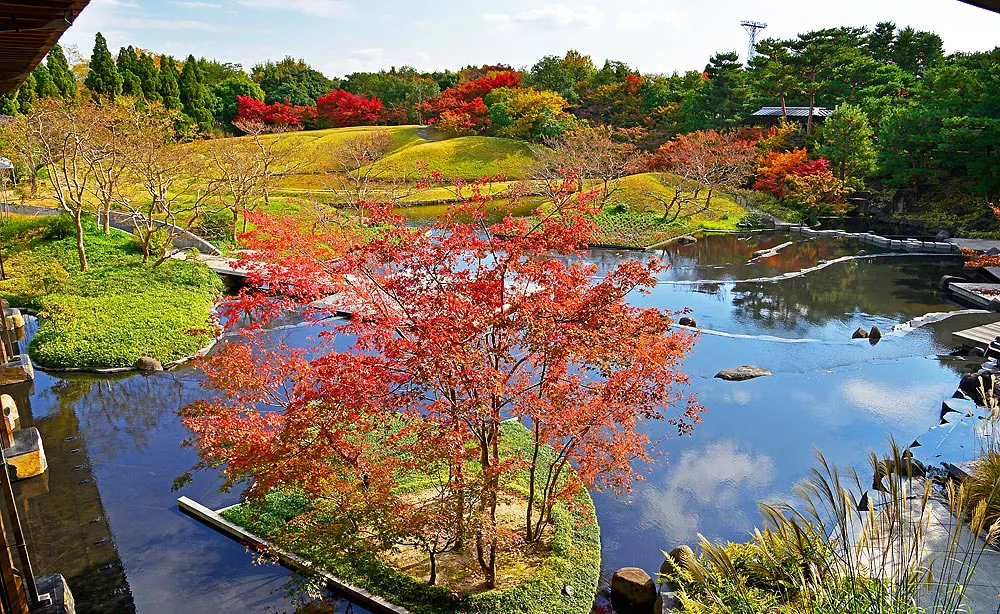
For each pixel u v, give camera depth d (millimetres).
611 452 9719
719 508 12312
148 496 12828
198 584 10344
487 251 10141
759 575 7336
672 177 46969
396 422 13438
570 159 44156
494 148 57906
